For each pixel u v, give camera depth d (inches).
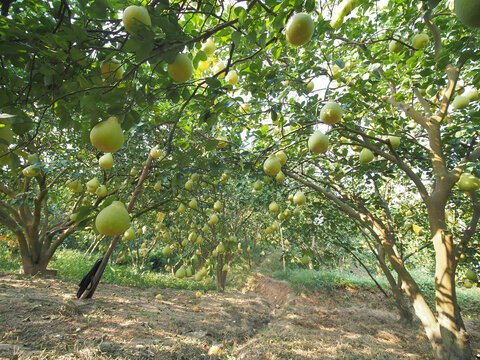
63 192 350.9
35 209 290.5
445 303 145.9
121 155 213.5
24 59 66.4
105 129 53.3
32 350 116.3
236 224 390.6
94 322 163.3
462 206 247.4
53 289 239.6
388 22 154.8
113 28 60.7
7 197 307.0
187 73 56.3
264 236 479.5
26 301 176.6
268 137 171.5
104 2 56.0
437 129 158.2
